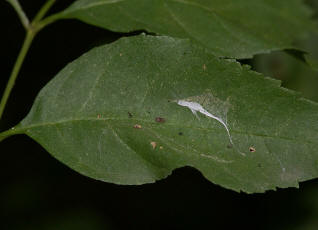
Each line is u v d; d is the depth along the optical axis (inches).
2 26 20.5
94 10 12.6
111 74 11.6
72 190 21.9
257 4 12.6
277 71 15.5
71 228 21.4
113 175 11.4
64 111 11.7
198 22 12.3
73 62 11.8
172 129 11.4
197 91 11.4
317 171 11.1
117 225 22.1
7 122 21.0
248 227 20.9
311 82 15.4
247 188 11.1
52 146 11.7
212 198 21.8
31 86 21.1
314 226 18.9
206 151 11.3
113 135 11.5
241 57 12.2
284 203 19.9
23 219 21.1
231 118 11.3
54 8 19.6
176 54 11.5
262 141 11.2
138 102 11.5
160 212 22.2
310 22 12.6
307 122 11.2
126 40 11.6
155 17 12.4
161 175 11.3
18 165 21.6
